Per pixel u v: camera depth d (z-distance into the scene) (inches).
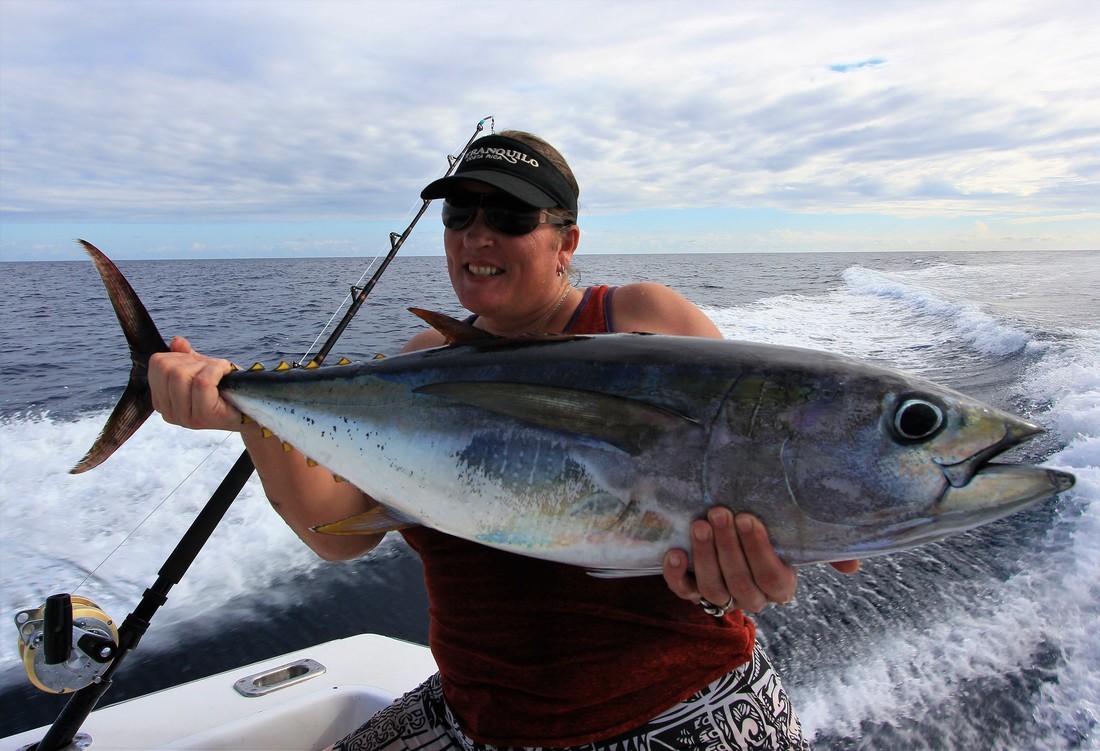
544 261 80.3
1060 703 149.5
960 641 173.5
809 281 1595.7
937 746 141.3
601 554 63.0
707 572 58.4
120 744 101.9
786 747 72.1
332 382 76.1
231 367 80.4
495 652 72.2
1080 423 320.5
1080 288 1153.4
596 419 62.8
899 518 56.9
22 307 1167.6
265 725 107.1
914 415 56.7
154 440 332.2
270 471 84.1
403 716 87.5
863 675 164.7
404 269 2630.4
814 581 204.4
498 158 78.4
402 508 72.8
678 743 67.5
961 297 976.3
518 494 65.6
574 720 68.7
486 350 71.5
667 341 66.3
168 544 241.9
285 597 209.3
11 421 397.7
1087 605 180.9
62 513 265.0
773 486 58.4
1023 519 232.5
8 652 184.2
